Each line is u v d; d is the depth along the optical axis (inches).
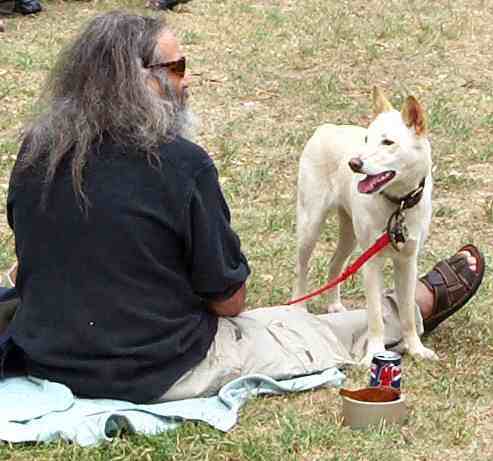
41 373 195.6
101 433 184.4
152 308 191.8
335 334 224.7
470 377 218.8
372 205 221.1
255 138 389.4
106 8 545.6
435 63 474.3
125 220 186.9
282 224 316.8
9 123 397.1
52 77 192.1
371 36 504.4
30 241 191.8
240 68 461.4
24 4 523.8
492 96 438.0
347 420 196.4
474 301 259.3
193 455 184.1
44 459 181.3
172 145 187.9
